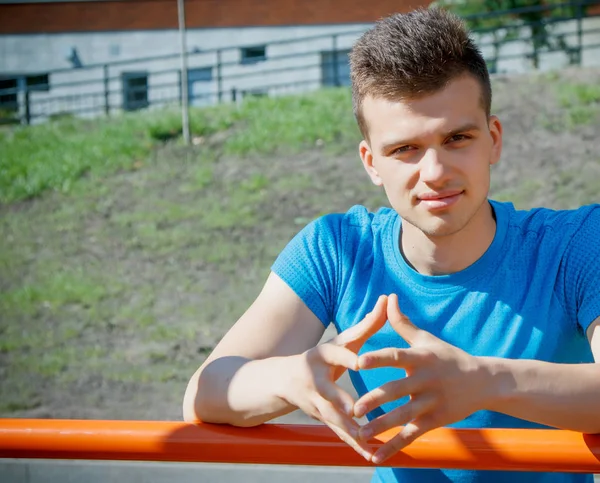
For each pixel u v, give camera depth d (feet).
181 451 3.53
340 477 10.21
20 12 58.90
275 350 4.28
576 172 29.12
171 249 27.30
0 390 18.53
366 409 3.17
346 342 3.43
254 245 27.07
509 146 31.48
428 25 3.83
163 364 19.69
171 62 58.18
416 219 3.81
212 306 23.26
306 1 56.65
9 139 38.96
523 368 3.31
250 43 57.31
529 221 4.33
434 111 3.66
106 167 34.24
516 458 3.28
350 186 30.37
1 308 23.72
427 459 3.34
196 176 32.53
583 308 4.00
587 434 3.35
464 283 4.16
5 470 10.90
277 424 3.61
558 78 37.14
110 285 25.20
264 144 34.35
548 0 46.75
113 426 3.57
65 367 19.72
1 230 29.96
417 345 3.31
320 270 4.43
